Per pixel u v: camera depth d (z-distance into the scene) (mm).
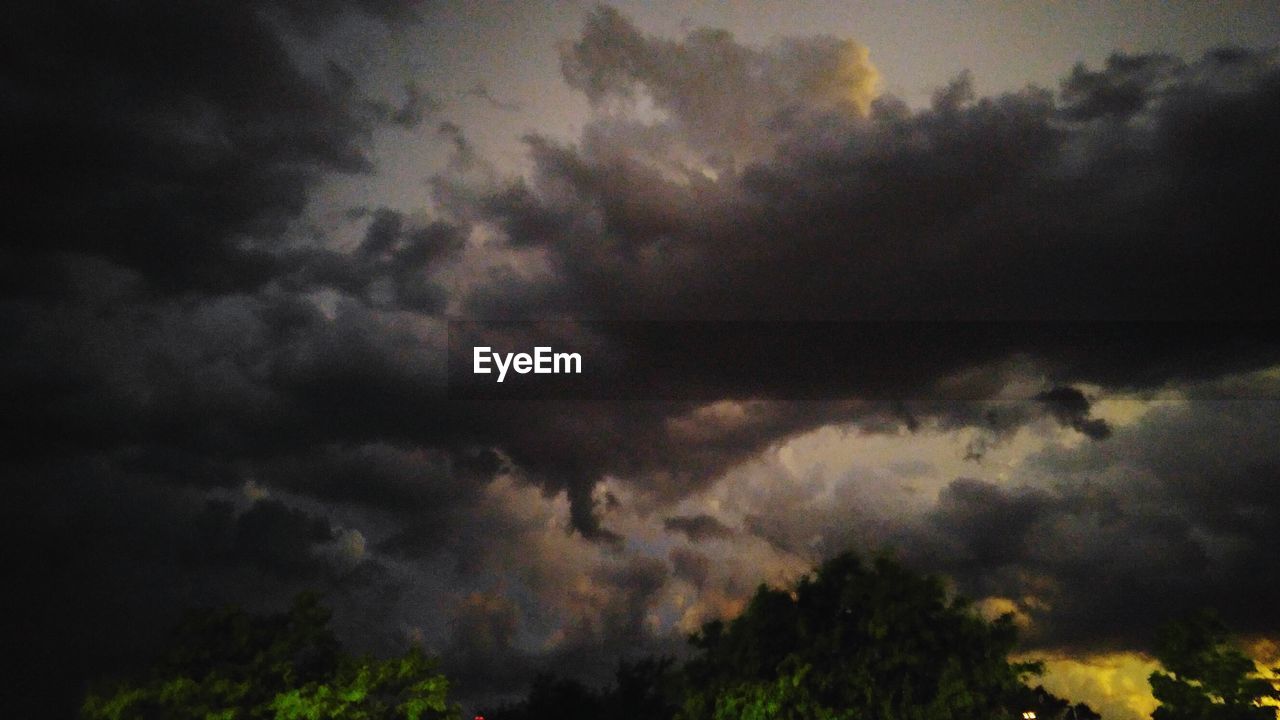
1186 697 23031
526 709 37312
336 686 23688
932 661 21781
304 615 25219
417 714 23688
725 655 23562
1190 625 23547
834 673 21984
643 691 33281
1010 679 21844
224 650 24141
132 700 21781
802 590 23781
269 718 23312
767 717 21266
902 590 22359
